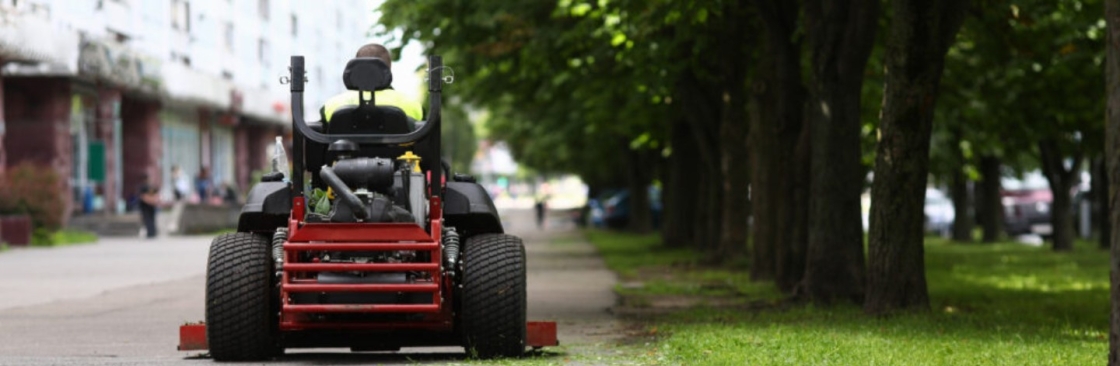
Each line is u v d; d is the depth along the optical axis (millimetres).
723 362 12117
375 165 11820
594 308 20953
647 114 40906
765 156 27141
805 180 23203
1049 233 64812
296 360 13023
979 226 68938
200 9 68750
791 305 20484
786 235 23703
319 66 93438
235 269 12320
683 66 31297
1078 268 33188
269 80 81438
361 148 12188
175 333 16797
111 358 13398
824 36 20281
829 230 20594
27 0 47781
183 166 70312
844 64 20203
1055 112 35781
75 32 49438
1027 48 26484
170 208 61469
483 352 12422
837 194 20547
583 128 52469
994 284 27203
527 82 36750
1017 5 23938
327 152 12148
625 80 33500
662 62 29438
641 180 63062
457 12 29688
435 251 11719
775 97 27016
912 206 18766
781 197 23766
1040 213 65188
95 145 56750
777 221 24688
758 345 13680
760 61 27062
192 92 63688
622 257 39500
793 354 12711
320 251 11789
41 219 44469
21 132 52250
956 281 28203
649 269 32875
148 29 61812
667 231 46844
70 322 18516
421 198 11945
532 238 60500
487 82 36875
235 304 12266
